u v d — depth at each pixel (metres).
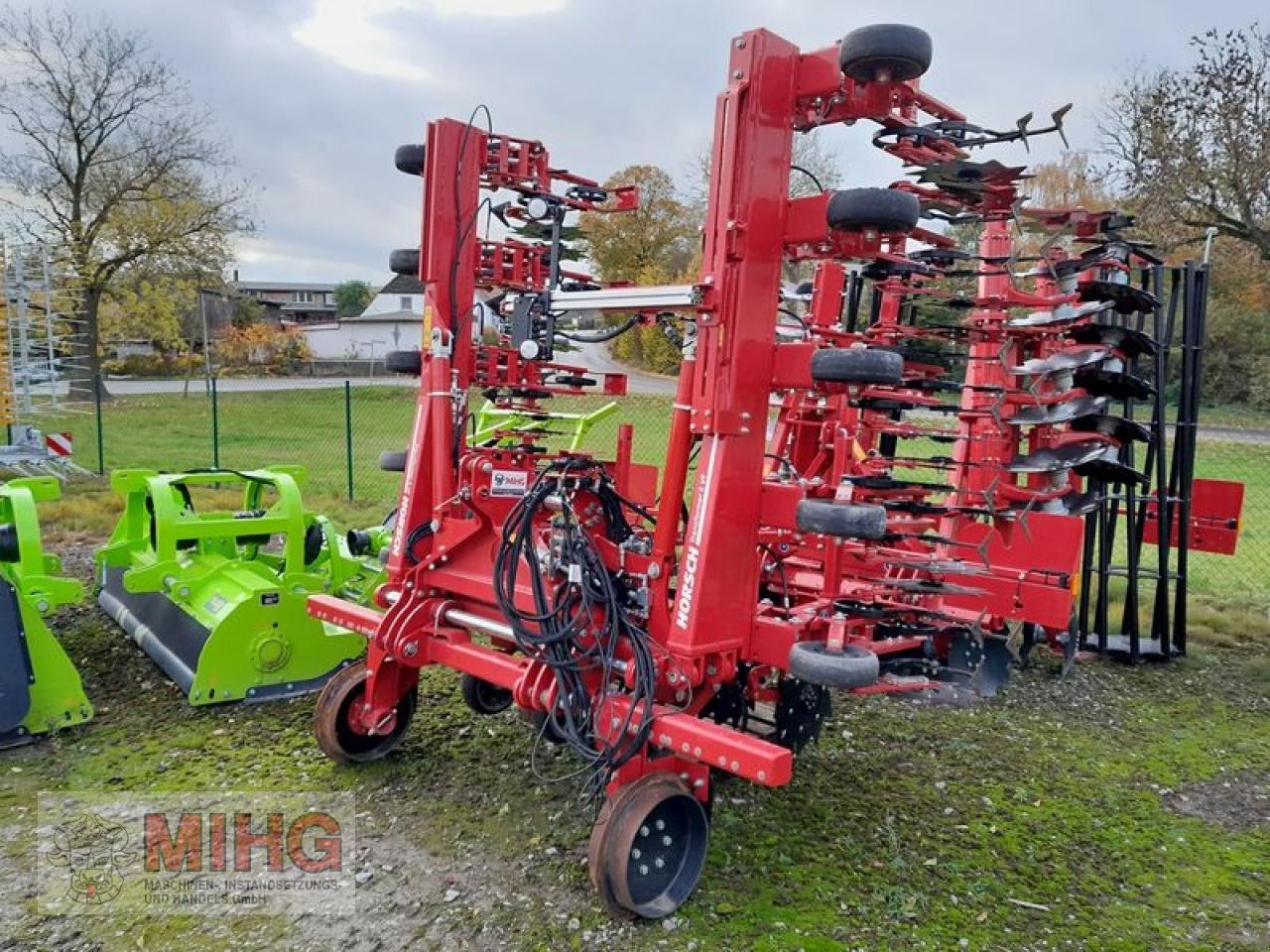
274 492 10.59
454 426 3.84
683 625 3.03
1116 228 5.24
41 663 4.23
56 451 10.36
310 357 50.06
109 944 2.83
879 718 4.89
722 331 2.99
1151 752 4.63
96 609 6.20
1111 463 4.95
